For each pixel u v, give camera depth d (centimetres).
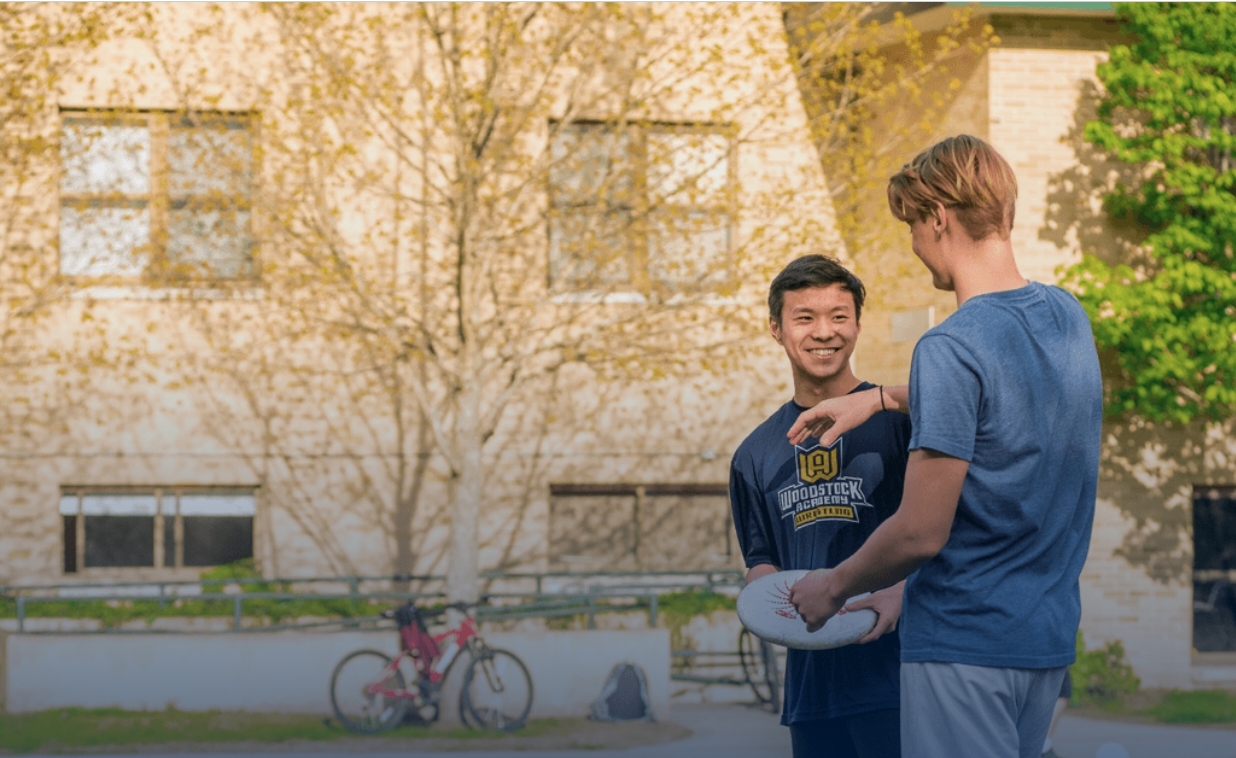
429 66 1220
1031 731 199
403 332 1072
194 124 1191
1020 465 188
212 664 1073
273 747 916
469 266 1045
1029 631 188
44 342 1219
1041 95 1179
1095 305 1109
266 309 1213
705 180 1181
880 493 285
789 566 296
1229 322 1109
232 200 1100
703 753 902
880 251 1140
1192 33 1141
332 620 1152
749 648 1194
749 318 1148
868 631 238
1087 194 1188
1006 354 188
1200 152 1184
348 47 1102
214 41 1220
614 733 998
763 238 1120
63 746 907
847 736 293
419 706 1016
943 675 190
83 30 1168
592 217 1146
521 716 1043
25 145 1159
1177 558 1221
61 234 1223
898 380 1209
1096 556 1212
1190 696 1171
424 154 1084
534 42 1109
